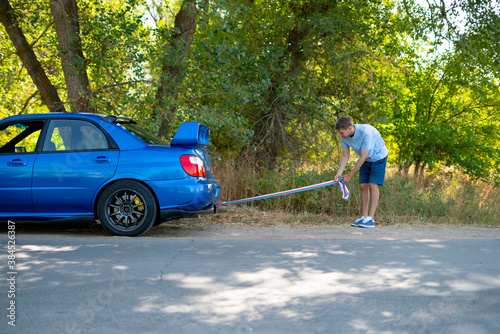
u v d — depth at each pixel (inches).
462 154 531.2
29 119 243.3
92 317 120.0
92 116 241.9
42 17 481.4
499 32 440.5
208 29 393.1
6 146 243.1
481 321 119.4
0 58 574.6
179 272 162.9
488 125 558.6
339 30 461.1
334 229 269.1
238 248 205.3
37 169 233.1
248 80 434.3
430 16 473.1
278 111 472.7
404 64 536.4
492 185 418.6
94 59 379.6
